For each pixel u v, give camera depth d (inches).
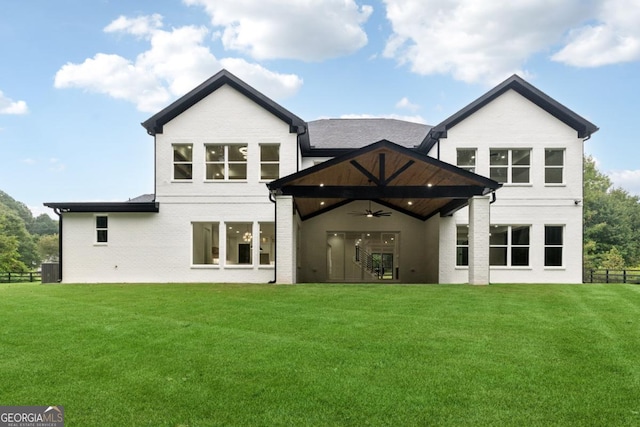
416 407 133.8
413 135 757.9
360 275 741.9
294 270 555.8
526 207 619.5
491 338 220.1
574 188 617.0
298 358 185.9
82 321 268.4
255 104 623.2
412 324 254.4
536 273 615.5
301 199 571.5
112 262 610.2
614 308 311.7
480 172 621.0
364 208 747.4
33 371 171.0
